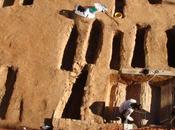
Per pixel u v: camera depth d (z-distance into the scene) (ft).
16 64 75.56
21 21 81.46
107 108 73.26
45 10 82.94
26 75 74.08
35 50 77.30
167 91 76.33
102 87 73.61
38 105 70.59
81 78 78.28
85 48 78.69
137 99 76.43
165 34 81.05
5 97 73.56
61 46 78.13
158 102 77.15
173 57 83.71
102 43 79.00
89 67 75.87
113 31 81.00
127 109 68.85
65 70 76.07
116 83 77.77
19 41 78.54
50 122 68.64
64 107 74.49
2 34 79.77
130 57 77.77
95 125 67.97
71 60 79.56
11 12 83.10
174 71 75.51
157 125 71.87
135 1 85.66
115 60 79.82
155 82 77.51
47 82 73.20
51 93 71.97
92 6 83.61
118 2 87.51
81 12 81.46
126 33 80.43
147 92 77.00
